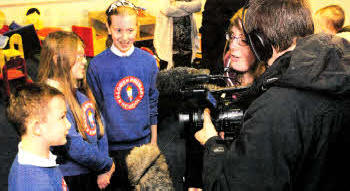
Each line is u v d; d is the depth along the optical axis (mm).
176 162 2732
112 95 2053
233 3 2318
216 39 2467
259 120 900
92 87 2074
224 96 1308
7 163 2955
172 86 2594
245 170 898
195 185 1246
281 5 956
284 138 864
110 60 2033
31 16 5250
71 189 1670
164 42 3629
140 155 1729
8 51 4094
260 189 882
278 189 873
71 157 1596
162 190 1683
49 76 1583
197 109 1211
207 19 2480
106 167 1775
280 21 950
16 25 4914
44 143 1276
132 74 2070
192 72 2553
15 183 1213
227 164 951
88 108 1721
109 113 2070
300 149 871
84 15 6098
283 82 896
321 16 2471
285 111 873
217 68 2297
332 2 4086
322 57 861
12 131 3506
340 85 834
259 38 1004
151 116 2301
